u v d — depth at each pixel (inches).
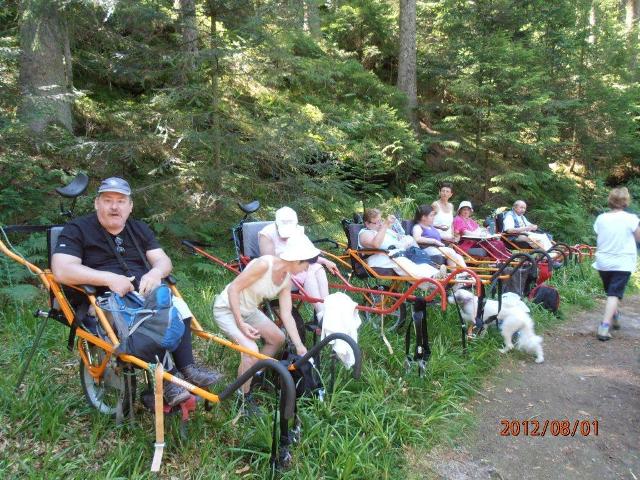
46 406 122.6
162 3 242.1
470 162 457.4
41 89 219.5
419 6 519.5
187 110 268.8
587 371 183.8
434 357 169.2
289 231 168.4
